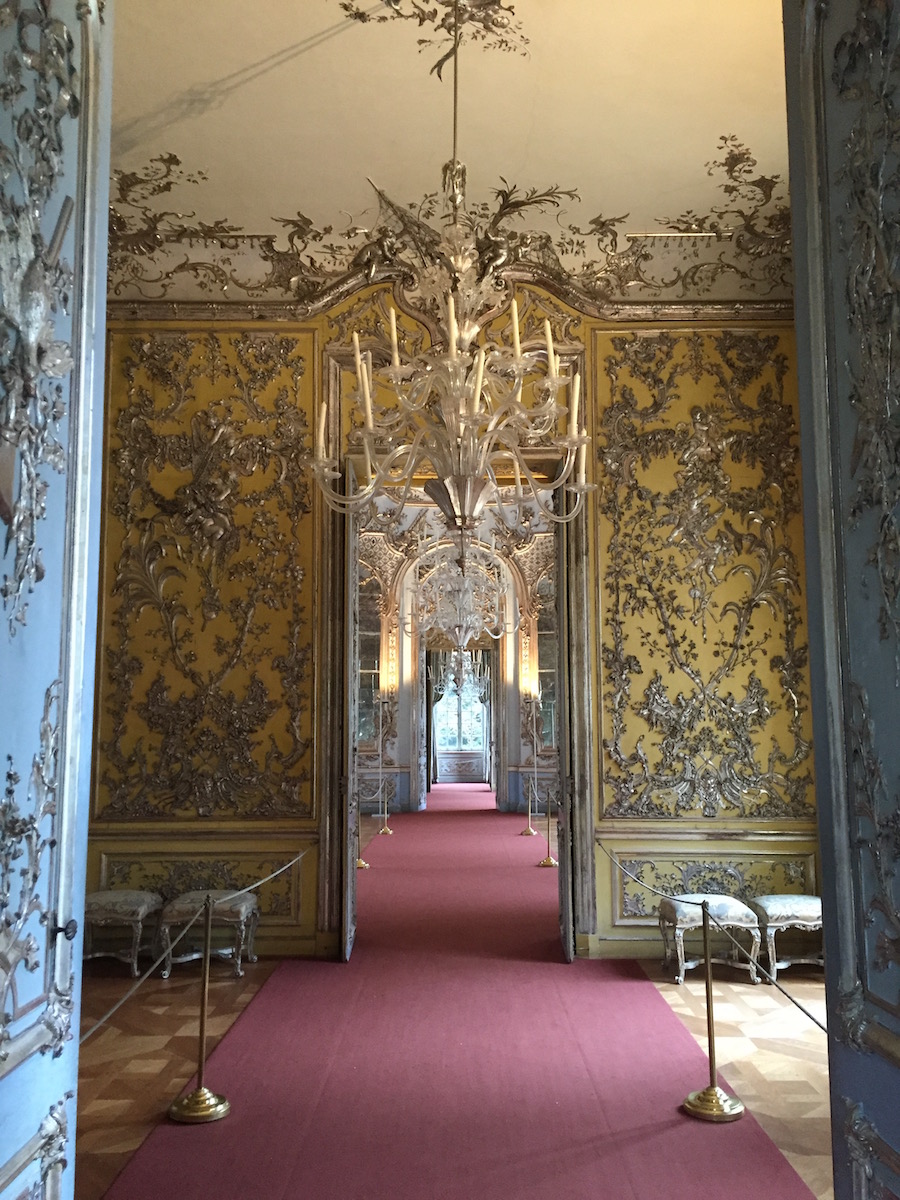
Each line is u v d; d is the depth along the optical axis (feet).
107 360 23.70
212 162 19.45
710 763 22.88
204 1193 11.49
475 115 17.71
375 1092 14.60
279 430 23.54
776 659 23.03
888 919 6.50
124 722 22.90
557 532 23.36
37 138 6.59
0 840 5.89
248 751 22.85
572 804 22.75
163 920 20.93
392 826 49.44
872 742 6.71
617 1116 13.70
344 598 22.77
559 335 23.67
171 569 23.25
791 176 8.15
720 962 21.01
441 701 76.54
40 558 6.54
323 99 17.21
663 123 18.04
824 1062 15.79
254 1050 16.39
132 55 15.93
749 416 23.54
